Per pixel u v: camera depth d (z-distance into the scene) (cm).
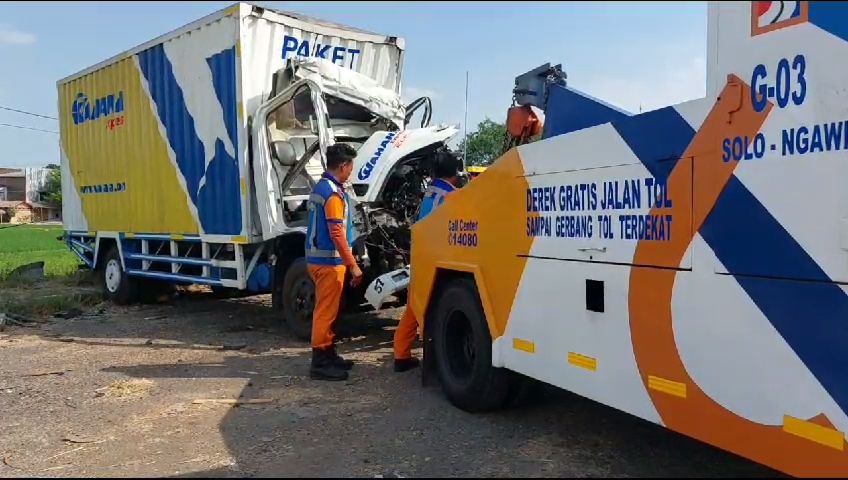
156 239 1030
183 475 409
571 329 407
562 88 450
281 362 702
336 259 618
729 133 306
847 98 262
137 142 1048
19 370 684
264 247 862
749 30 297
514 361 463
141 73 1023
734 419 306
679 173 331
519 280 455
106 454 447
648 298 350
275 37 871
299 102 854
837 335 266
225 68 860
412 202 824
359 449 446
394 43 1016
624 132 364
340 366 638
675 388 336
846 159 262
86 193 1197
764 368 293
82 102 1178
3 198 7650
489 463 417
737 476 389
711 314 315
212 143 894
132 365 698
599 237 382
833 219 266
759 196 293
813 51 273
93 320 995
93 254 1210
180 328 919
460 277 536
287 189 835
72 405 559
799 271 279
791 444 284
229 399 565
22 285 1362
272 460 430
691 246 325
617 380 372
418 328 630
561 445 445
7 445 468
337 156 616
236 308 1098
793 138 280
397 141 816
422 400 554
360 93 863
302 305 812
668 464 409
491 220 484
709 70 316
